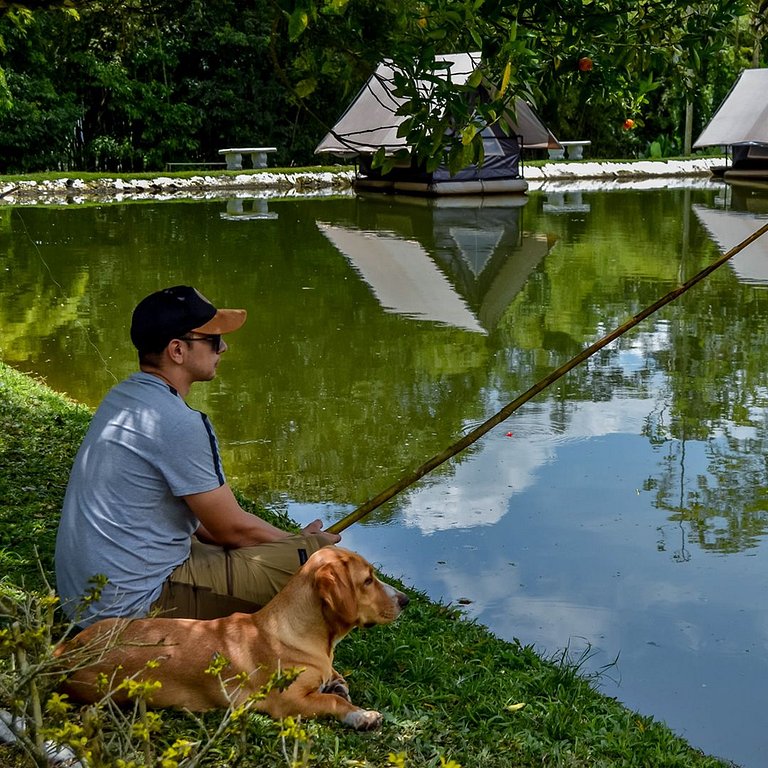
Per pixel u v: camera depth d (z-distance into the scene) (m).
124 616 2.93
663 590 4.38
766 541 4.84
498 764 2.79
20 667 2.15
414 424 6.54
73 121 25.59
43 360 8.07
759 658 3.86
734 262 12.73
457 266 12.63
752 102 25.06
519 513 5.18
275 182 24.56
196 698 2.74
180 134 27.42
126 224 16.83
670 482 5.55
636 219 17.41
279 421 6.58
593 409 6.83
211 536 3.21
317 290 10.98
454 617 4.00
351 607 2.82
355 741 2.76
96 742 1.96
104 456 2.95
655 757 3.00
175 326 3.03
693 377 7.58
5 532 4.07
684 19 4.09
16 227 16.36
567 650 3.87
